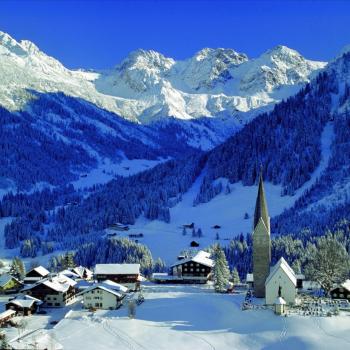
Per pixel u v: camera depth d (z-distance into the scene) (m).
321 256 169.00
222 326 147.38
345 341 135.12
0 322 149.62
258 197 170.62
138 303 169.00
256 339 139.12
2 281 193.88
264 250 168.00
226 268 187.88
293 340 137.00
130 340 137.00
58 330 143.38
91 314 159.38
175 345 135.25
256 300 164.25
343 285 163.25
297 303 156.38
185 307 160.62
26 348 124.00
